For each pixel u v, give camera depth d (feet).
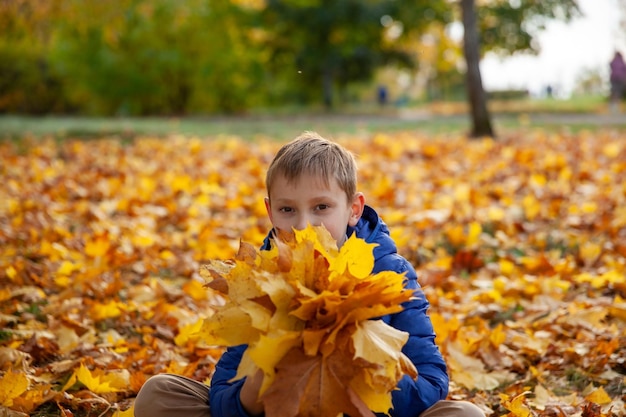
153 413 8.41
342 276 6.59
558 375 11.57
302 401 6.47
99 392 10.37
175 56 70.59
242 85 78.69
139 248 18.15
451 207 21.45
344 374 6.52
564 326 13.29
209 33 72.59
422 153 34.22
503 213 20.51
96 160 32.71
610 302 14.14
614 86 79.56
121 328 13.38
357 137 42.80
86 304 14.02
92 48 70.59
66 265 15.37
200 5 69.41
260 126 51.93
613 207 21.65
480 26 86.53
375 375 6.29
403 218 20.51
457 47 92.79
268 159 32.81
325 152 8.30
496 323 14.08
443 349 11.95
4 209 22.15
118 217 22.12
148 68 71.67
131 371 11.19
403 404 7.70
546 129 49.67
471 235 18.21
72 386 10.95
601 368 11.57
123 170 29.71
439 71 152.46
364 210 9.14
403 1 89.71
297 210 8.18
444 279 16.12
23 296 14.62
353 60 102.73
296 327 6.56
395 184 26.27
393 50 105.09
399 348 6.49
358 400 6.50
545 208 21.80
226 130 48.26
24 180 27.25
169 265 17.24
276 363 6.49
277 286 6.49
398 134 44.55
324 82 103.81
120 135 42.93
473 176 27.32
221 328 6.65
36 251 17.67
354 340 6.36
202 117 69.41
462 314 14.02
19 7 40.34
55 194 24.67
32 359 11.62
